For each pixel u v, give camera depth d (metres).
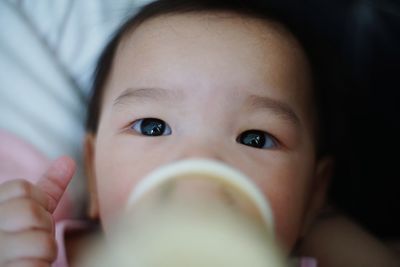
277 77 0.93
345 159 1.23
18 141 1.15
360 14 1.23
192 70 0.89
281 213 0.89
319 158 1.08
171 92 0.89
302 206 0.97
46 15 1.28
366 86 1.23
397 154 1.25
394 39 1.21
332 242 1.17
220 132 0.87
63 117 1.21
